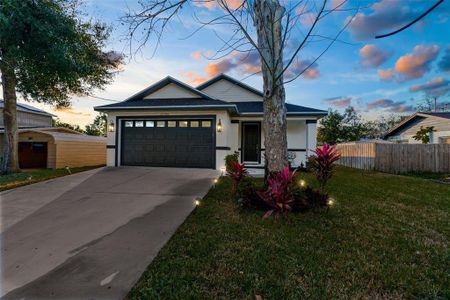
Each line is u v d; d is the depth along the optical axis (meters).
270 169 5.05
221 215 4.56
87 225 4.10
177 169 9.57
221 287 2.44
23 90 10.28
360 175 10.73
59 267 2.83
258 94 14.27
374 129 34.34
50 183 7.28
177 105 9.94
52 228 3.98
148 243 3.42
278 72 4.86
